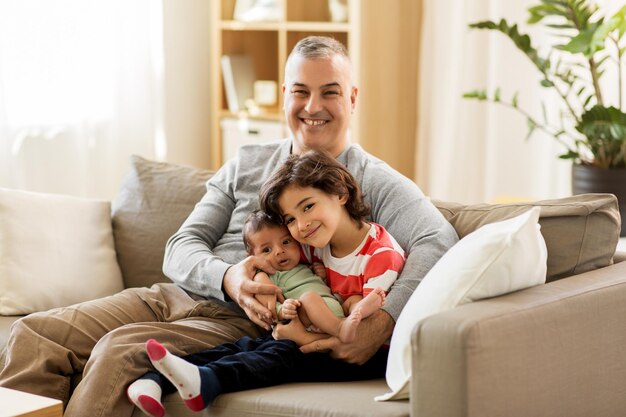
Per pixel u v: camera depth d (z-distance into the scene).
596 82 3.41
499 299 2.02
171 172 3.14
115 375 2.21
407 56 4.68
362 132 4.52
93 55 4.27
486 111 4.56
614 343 2.14
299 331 2.27
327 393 2.09
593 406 2.11
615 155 3.34
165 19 4.74
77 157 4.25
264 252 2.44
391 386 2.06
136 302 2.59
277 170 2.40
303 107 2.65
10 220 2.95
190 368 2.08
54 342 2.40
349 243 2.36
